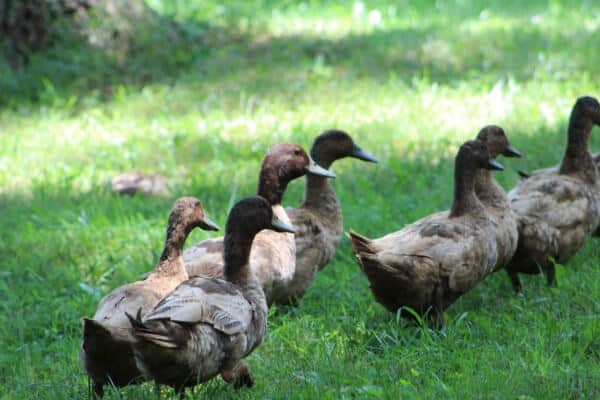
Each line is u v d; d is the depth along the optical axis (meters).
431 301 13.41
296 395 11.32
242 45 32.19
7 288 15.96
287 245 14.56
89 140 24.50
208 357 10.76
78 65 29.41
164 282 12.51
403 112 24.97
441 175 20.62
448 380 11.79
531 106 24.50
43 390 12.34
